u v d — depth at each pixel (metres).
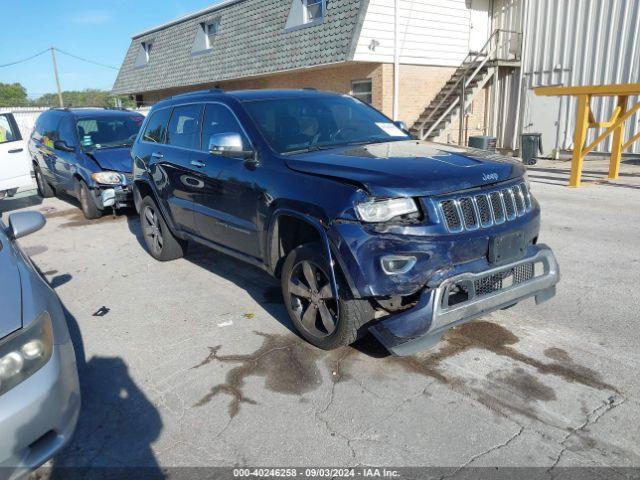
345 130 4.68
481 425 2.96
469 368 3.55
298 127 4.48
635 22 13.52
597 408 3.06
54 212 10.15
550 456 2.70
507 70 17.31
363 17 14.06
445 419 3.03
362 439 2.90
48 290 3.07
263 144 4.21
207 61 20.59
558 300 4.59
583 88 9.64
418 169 3.38
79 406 2.75
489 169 3.49
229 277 5.67
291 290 3.91
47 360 2.55
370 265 3.18
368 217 3.19
